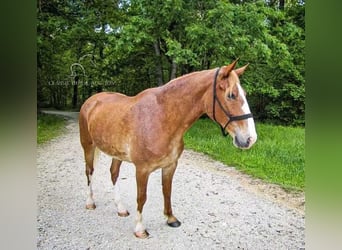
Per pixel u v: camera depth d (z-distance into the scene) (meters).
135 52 6.62
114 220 2.66
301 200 3.09
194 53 5.27
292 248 2.24
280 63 5.73
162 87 2.27
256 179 3.68
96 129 2.54
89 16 6.36
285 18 6.12
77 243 2.29
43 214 2.68
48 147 4.61
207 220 2.70
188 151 4.85
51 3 6.18
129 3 6.34
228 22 5.14
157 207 2.95
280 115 6.39
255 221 2.68
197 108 2.17
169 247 2.26
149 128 2.19
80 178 3.55
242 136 1.96
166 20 5.49
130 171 3.93
